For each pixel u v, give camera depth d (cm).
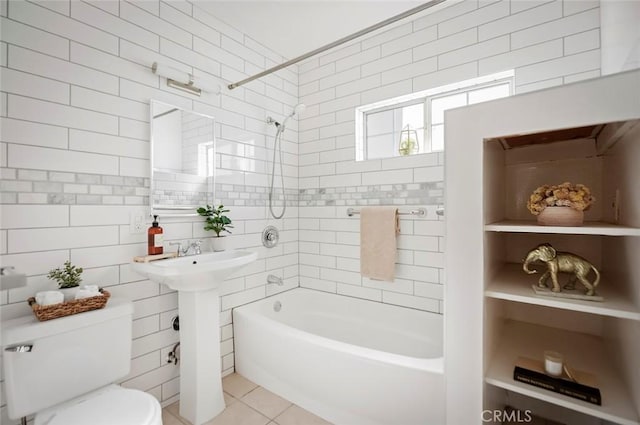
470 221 117
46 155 134
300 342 174
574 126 97
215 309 170
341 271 254
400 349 217
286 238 267
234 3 196
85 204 146
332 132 258
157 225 164
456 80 200
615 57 133
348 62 249
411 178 218
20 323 117
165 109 179
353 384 154
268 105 250
